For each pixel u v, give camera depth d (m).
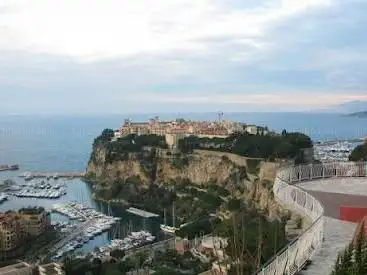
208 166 154.88
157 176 172.00
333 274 10.42
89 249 104.88
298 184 24.72
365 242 11.12
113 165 185.88
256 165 130.25
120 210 152.25
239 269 11.23
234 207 113.75
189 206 141.00
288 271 11.40
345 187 23.86
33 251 103.06
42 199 174.25
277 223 16.16
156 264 79.88
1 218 110.75
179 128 193.25
